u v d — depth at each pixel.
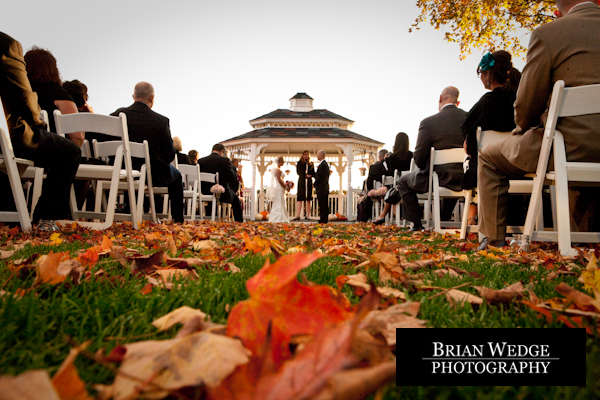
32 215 4.20
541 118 3.27
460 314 1.26
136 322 1.05
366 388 0.53
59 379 0.57
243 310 0.78
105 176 4.89
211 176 10.94
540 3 10.47
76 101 6.33
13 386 0.48
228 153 26.83
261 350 0.69
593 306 1.25
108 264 1.97
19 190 3.66
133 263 1.84
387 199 8.80
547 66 3.04
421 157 6.41
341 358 0.55
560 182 2.94
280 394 0.53
